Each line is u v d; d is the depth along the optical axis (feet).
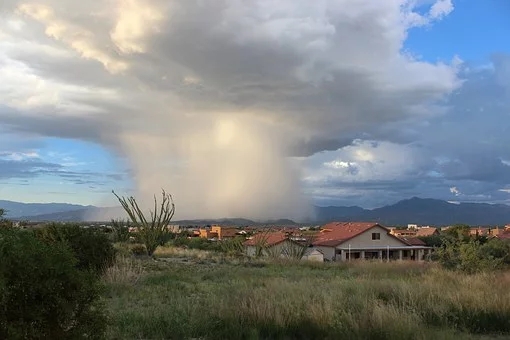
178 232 169.78
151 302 35.58
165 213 97.40
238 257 103.45
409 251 209.36
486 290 37.04
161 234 95.96
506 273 52.11
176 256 95.30
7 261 14.56
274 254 115.14
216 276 57.93
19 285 14.64
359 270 69.21
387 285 38.78
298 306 29.91
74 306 15.97
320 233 220.23
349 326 26.68
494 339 27.14
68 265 16.07
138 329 25.72
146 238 94.22
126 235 98.53
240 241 138.72
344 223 230.48
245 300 30.55
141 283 47.16
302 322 27.45
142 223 95.50
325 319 27.63
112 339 22.74
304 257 135.95
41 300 15.23
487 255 60.18
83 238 50.24
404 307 30.71
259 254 121.29
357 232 197.57
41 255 15.55
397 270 67.10
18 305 14.75
